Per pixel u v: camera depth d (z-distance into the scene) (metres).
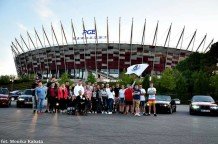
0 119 13.52
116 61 98.44
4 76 98.81
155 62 98.12
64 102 19.09
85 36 98.00
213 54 78.50
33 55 112.25
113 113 20.92
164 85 73.19
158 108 22.92
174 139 8.83
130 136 9.21
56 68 105.38
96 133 9.70
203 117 19.88
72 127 11.21
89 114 19.14
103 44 98.00
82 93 18.39
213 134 10.30
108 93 20.61
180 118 18.22
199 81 65.12
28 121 12.95
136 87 19.89
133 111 20.81
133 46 97.25
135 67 26.52
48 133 9.26
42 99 18.47
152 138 8.92
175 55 99.25
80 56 101.00
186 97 65.06
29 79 98.12
